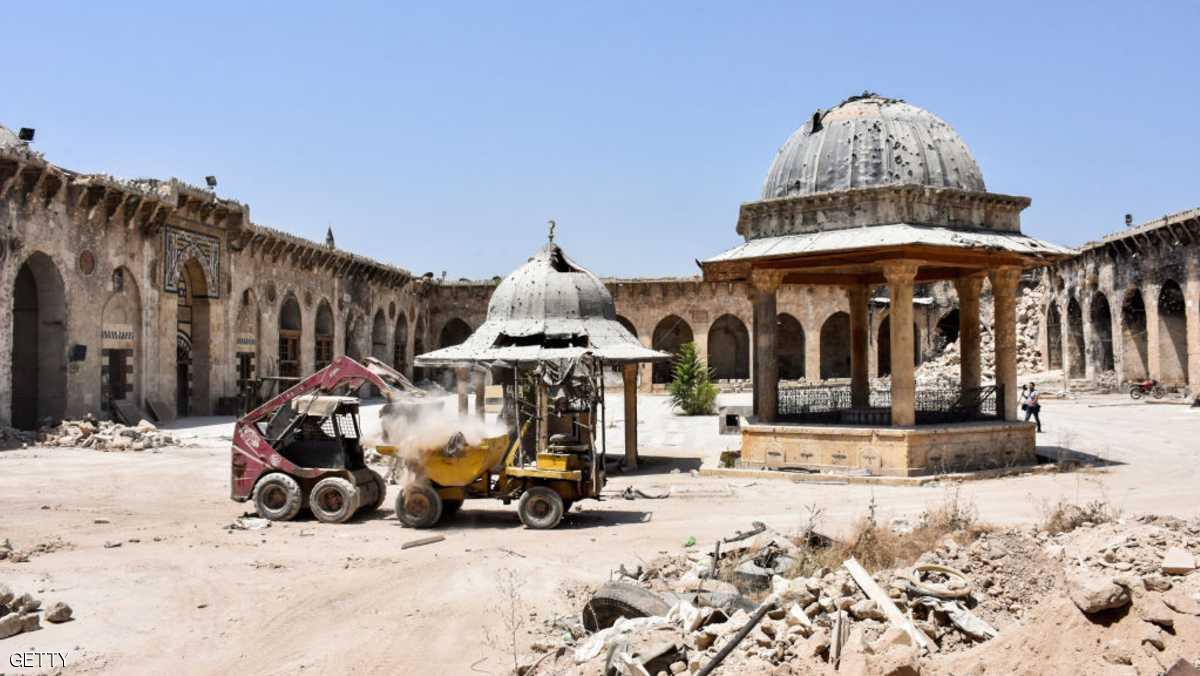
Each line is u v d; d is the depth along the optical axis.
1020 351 58.41
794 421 22.09
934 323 59.97
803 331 58.75
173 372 34.69
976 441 19.78
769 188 22.53
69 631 9.12
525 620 9.56
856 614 7.84
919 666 6.37
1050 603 6.93
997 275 21.09
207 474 20.70
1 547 12.19
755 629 7.63
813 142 21.77
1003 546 9.08
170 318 34.53
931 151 20.72
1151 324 42.94
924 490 17.44
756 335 22.48
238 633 9.19
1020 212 21.19
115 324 31.47
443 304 65.38
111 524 14.63
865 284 24.73
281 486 15.30
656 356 22.14
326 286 49.41
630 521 15.03
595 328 22.70
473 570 11.59
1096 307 48.69
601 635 8.27
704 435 31.27
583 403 15.69
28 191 26.98
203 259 36.91
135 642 8.85
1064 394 45.38
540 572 11.49
